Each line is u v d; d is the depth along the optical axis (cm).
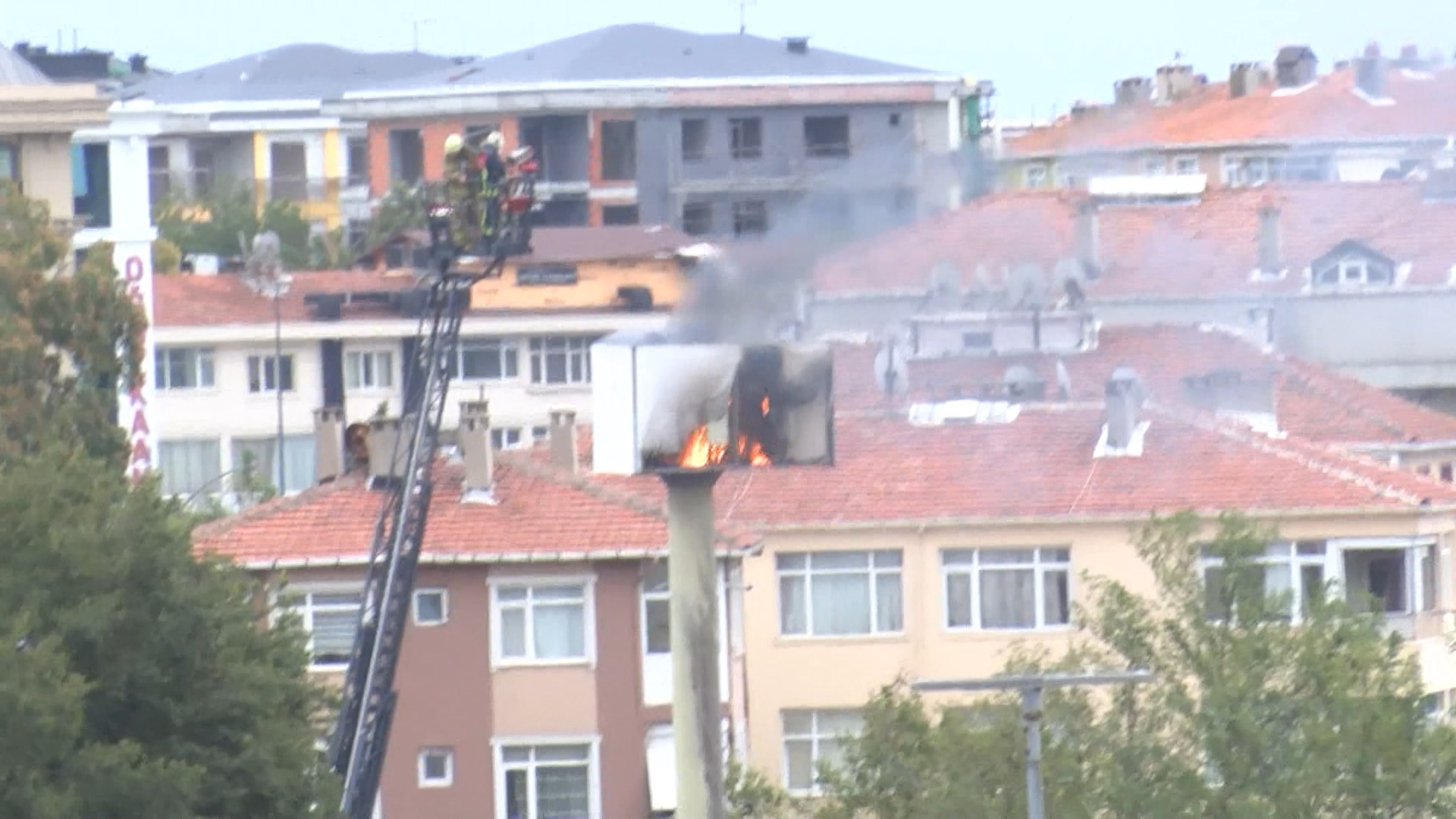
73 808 8081
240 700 8881
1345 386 18300
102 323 14938
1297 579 14888
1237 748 9669
